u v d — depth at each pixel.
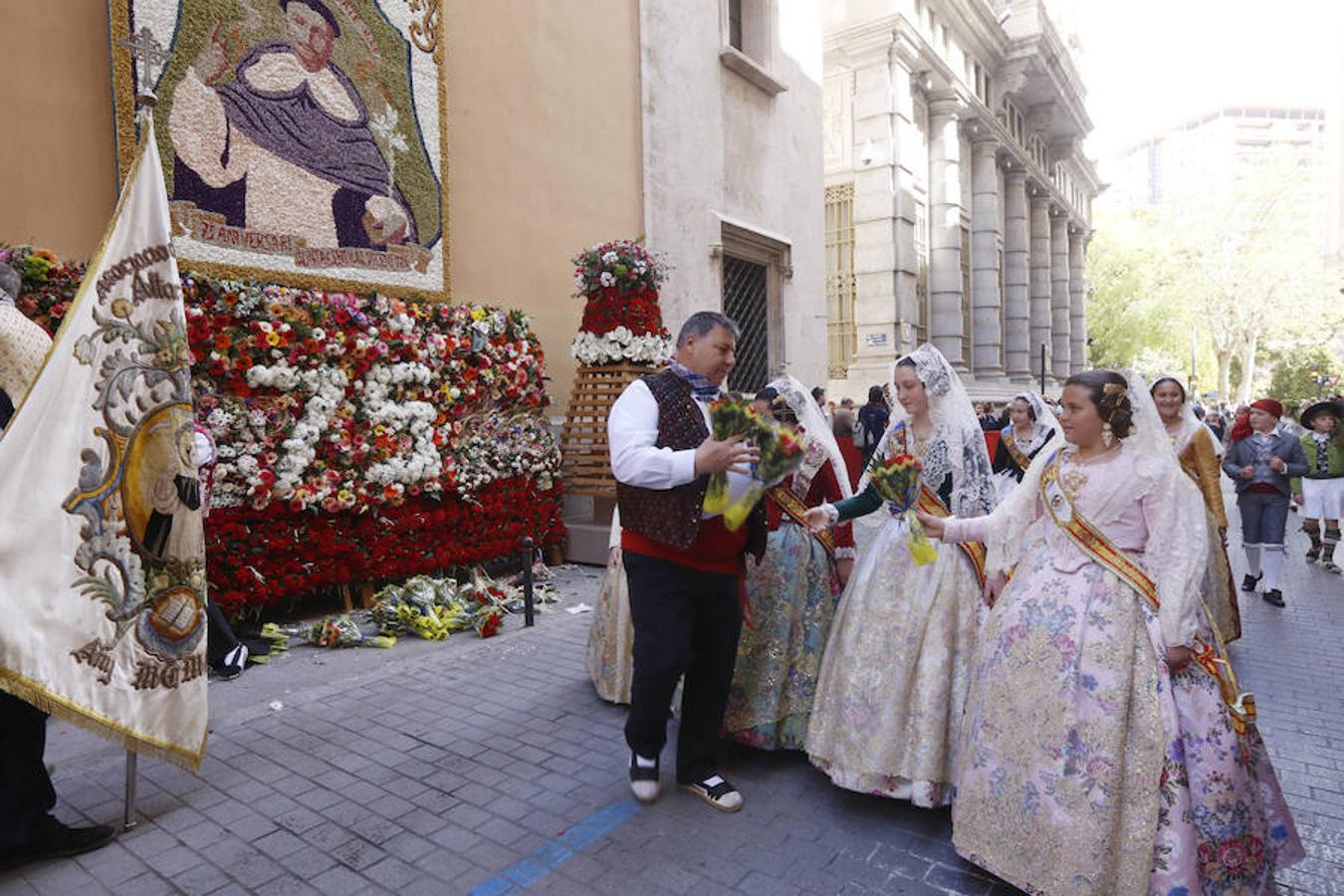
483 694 4.36
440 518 6.34
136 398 3.00
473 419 6.81
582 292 7.83
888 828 2.98
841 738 3.11
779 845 2.87
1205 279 42.22
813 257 12.92
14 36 4.66
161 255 3.09
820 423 3.84
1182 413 5.03
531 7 8.09
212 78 5.35
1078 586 2.50
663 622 3.06
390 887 2.63
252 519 5.19
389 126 6.50
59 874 2.70
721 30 10.85
